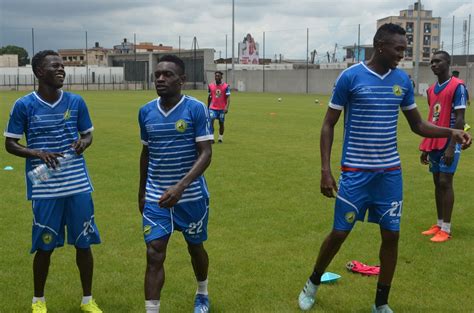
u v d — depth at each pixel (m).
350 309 4.42
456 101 6.18
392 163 4.20
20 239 6.23
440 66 6.33
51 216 4.21
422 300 4.59
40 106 4.20
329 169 4.20
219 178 9.80
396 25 4.07
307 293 4.44
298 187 9.09
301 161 11.76
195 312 4.28
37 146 4.22
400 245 6.09
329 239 4.29
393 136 4.21
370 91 4.08
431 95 6.57
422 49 96.06
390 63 4.09
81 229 4.31
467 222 7.05
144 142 4.15
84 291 4.39
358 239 6.25
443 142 6.24
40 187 4.18
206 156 3.96
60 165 4.21
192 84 65.06
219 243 6.11
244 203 7.97
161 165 4.02
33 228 4.25
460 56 57.31
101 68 69.06
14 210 7.52
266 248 5.95
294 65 68.69
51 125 4.21
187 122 3.96
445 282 4.99
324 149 4.21
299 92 55.12
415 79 41.09
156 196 4.02
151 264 3.87
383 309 4.27
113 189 8.85
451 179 6.29
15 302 4.54
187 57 65.50
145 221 3.98
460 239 6.32
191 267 5.36
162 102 4.04
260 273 5.20
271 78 57.88
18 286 4.88
